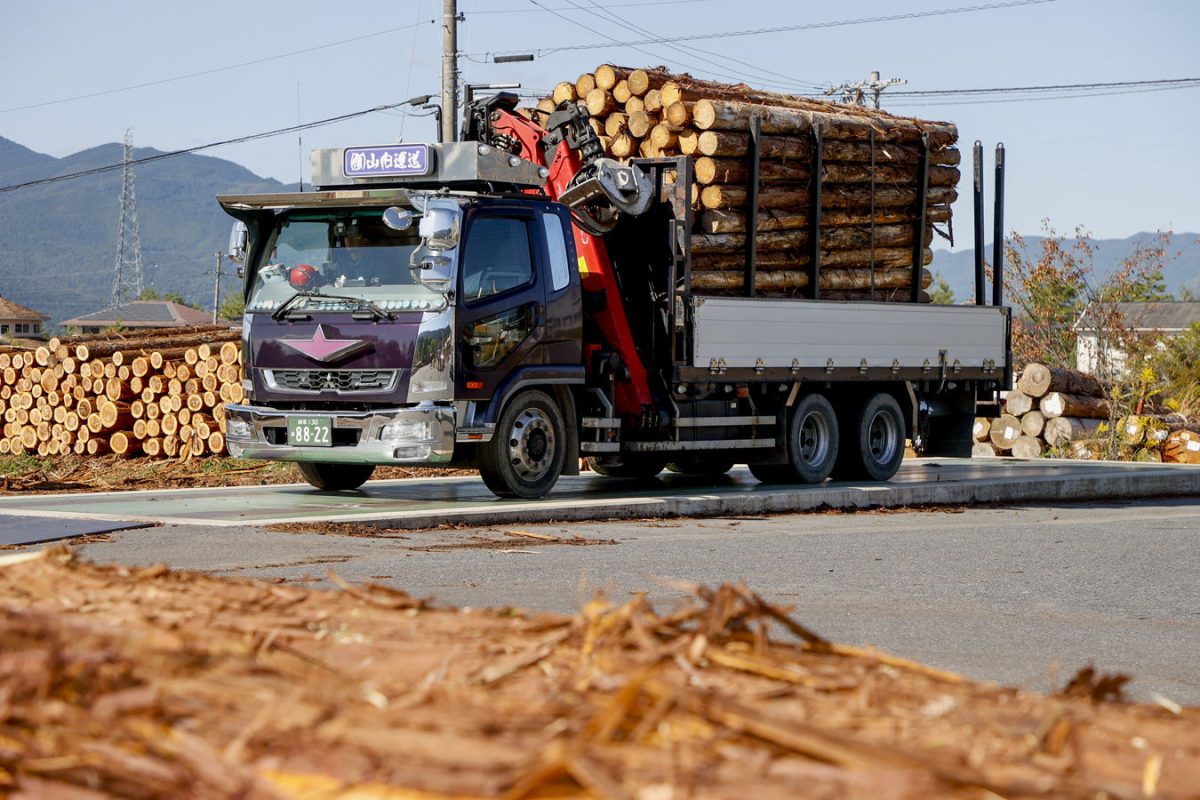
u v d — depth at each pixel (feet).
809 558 64.64
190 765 14.24
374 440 80.23
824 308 100.22
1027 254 261.44
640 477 110.42
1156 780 13.92
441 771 13.84
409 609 22.04
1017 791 13.35
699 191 95.96
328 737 14.84
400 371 80.23
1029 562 66.80
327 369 82.43
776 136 99.14
